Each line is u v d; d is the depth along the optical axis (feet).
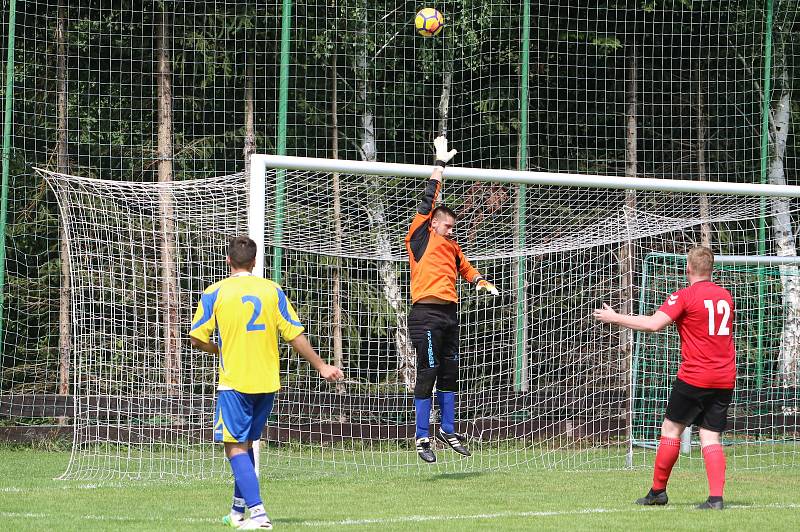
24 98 168.45
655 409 142.41
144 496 98.32
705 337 85.76
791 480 112.16
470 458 139.13
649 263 152.66
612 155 193.16
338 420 155.22
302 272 172.65
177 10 179.11
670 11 183.21
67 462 133.69
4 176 152.56
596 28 181.06
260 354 75.00
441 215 110.32
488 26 186.29
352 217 130.72
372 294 177.27
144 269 129.18
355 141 188.96
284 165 107.86
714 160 196.75
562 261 158.40
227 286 75.72
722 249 182.70
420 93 193.06
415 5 189.06
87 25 178.09
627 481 111.86
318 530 74.84
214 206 121.70
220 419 74.64
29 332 175.52
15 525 77.41
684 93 194.80
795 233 172.55
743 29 192.13
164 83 170.71
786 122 195.72
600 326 169.27
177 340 137.18
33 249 179.11
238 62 180.96
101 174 177.78
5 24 173.58
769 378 161.99
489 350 164.55
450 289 110.01
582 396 159.94
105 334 130.41
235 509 76.64
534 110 189.78
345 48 182.50
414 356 171.01
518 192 132.77
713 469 86.79
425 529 75.41
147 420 139.54
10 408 154.92
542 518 81.76
